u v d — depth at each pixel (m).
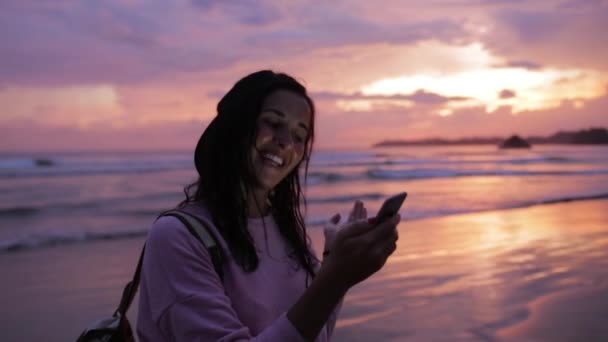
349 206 16.20
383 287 6.27
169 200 18.67
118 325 1.57
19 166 38.50
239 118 1.45
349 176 31.02
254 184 1.47
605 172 34.62
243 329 1.19
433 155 83.44
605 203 16.94
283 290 1.48
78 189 22.97
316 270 1.66
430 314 5.22
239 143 1.44
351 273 1.07
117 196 20.02
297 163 1.60
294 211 1.66
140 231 11.27
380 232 1.06
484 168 41.94
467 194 20.44
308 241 1.70
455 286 6.32
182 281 1.24
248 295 1.36
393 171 35.53
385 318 5.11
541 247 8.98
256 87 1.47
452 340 4.50
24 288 6.57
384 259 1.08
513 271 7.12
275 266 1.50
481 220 12.84
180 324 1.20
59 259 8.42
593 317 5.08
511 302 5.63
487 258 8.04
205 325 1.18
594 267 7.36
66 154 87.81
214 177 1.43
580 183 26.02
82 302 6.00
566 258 8.02
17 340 4.80
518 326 4.84
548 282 6.50
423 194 20.53
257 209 1.56
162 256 1.27
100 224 12.80
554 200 17.69
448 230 11.07
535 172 35.06
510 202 17.34
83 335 1.56
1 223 12.95
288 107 1.47
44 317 5.45
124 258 8.54
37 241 10.06
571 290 6.11
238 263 1.37
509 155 83.94
